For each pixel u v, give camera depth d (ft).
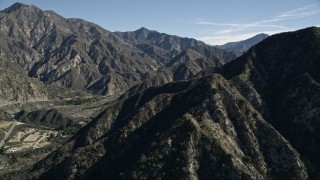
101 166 461.78
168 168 390.42
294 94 464.65
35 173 505.66
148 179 386.32
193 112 450.30
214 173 379.35
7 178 510.99
